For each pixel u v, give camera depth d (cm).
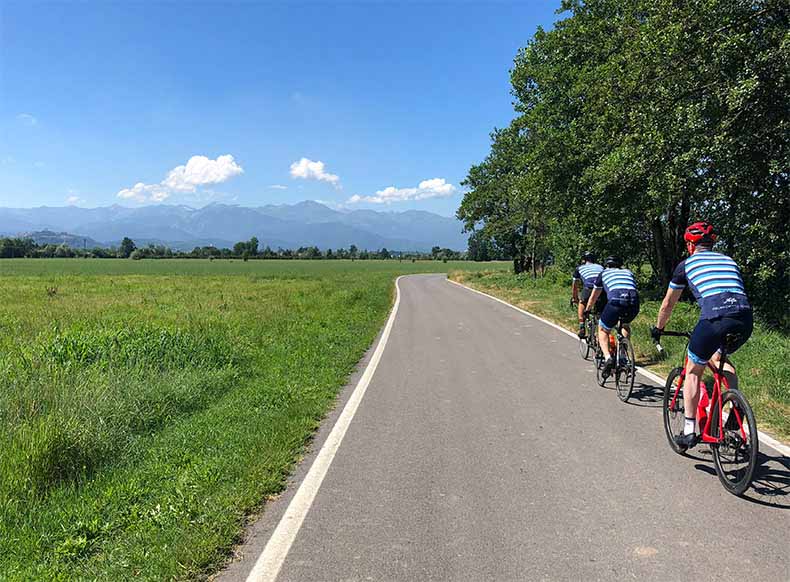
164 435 608
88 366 869
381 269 7775
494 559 328
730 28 1212
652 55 1386
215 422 641
